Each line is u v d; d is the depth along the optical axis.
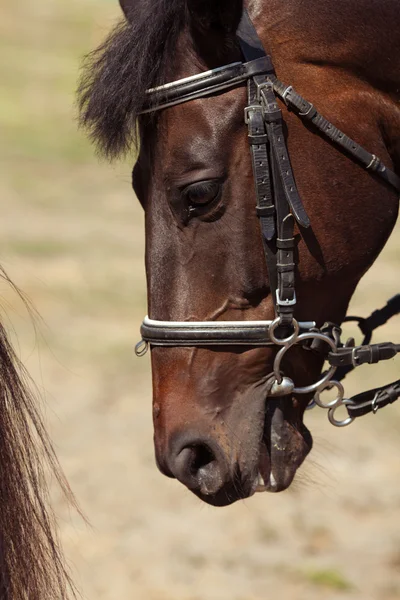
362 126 4.57
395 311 5.23
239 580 8.93
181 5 4.41
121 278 19.41
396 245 20.80
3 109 38.03
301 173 4.46
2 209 25.38
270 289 4.50
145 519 10.27
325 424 12.66
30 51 49.22
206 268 4.48
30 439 3.47
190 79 4.36
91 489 10.92
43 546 3.54
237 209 4.40
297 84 4.48
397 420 12.82
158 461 4.64
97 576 8.95
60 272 19.70
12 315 16.84
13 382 3.43
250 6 4.55
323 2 4.58
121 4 5.07
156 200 4.52
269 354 4.55
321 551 9.56
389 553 9.46
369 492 10.81
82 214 25.30
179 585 8.81
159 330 4.55
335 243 4.54
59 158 31.75
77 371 14.63
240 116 4.36
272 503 10.72
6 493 3.38
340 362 4.62
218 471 4.52
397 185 4.66
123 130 4.45
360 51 4.57
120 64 4.43
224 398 4.56
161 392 4.62
